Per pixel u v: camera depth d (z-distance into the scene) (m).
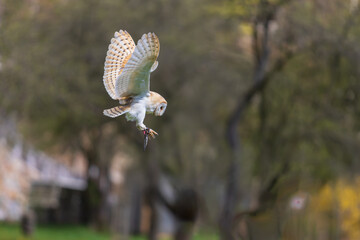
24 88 18.45
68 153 28.20
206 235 25.50
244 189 24.19
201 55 21.80
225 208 21.42
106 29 19.95
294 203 11.61
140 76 5.05
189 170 25.22
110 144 27.23
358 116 21.08
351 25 19.55
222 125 25.28
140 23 20.28
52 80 18.84
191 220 22.64
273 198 11.50
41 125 22.02
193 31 21.27
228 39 22.34
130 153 27.27
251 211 11.20
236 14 19.91
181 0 20.50
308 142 21.41
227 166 23.77
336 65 20.45
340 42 19.22
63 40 20.22
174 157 24.16
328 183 19.38
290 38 20.06
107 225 33.81
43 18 20.42
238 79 23.45
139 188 31.41
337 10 19.70
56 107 19.23
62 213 34.94
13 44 18.81
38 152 28.50
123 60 5.29
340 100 21.16
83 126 21.97
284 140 21.97
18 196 30.88
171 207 22.66
